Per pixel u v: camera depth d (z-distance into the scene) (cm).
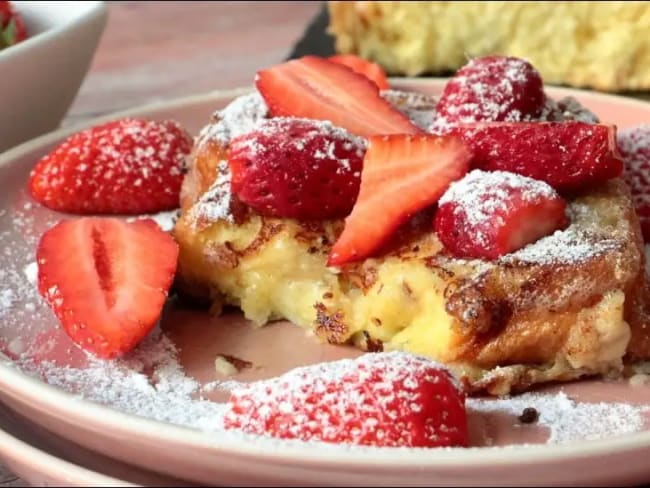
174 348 33
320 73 37
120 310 32
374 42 51
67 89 42
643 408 31
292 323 34
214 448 27
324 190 33
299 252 34
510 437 30
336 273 34
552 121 35
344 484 27
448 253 32
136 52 56
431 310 32
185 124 42
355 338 33
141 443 28
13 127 41
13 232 37
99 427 28
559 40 49
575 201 34
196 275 35
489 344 32
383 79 42
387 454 27
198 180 37
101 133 39
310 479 27
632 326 32
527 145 33
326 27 55
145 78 52
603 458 27
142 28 60
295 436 28
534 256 32
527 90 35
